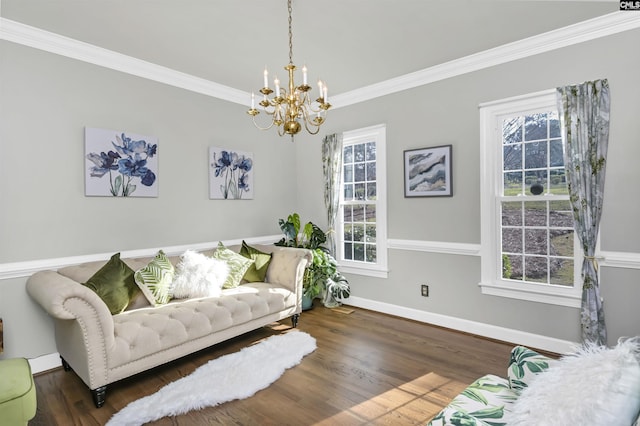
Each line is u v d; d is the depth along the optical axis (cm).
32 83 259
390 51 299
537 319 289
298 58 312
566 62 270
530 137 295
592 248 257
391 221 379
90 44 281
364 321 364
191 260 306
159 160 335
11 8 228
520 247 302
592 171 256
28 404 163
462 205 328
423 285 356
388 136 378
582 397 93
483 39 279
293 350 285
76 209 281
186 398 215
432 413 203
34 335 260
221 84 379
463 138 325
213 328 270
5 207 248
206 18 243
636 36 243
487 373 249
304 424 194
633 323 247
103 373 212
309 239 429
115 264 267
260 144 432
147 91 326
